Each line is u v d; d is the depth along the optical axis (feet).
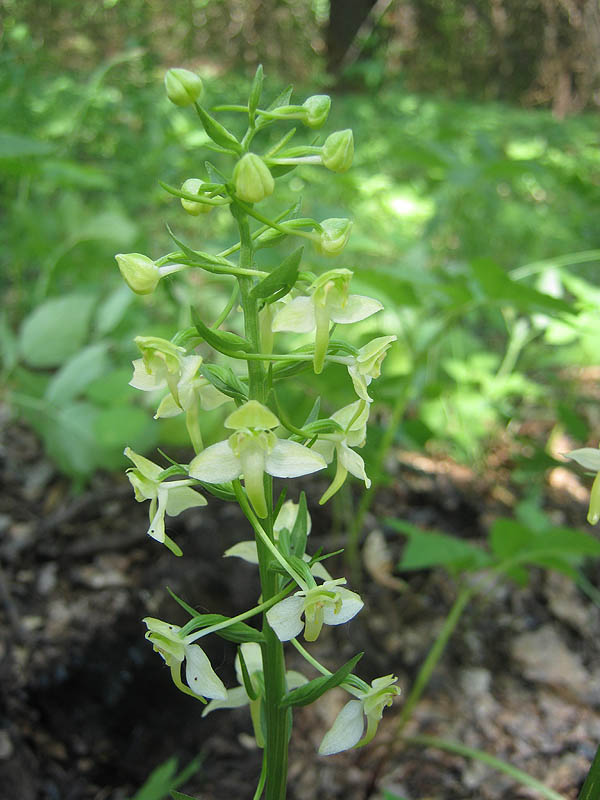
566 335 1.17
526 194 2.19
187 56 3.62
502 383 1.28
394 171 2.20
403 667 0.93
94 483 1.14
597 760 0.42
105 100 1.94
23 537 1.01
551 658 0.97
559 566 0.75
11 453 1.17
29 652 0.82
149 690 0.79
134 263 0.38
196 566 0.91
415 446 1.04
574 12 3.67
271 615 0.38
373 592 1.03
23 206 1.25
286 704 0.41
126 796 0.74
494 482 1.31
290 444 0.38
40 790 0.72
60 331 1.01
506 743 0.85
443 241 1.49
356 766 0.82
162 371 0.38
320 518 1.13
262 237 0.39
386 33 3.89
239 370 1.00
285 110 0.39
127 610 0.87
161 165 1.67
